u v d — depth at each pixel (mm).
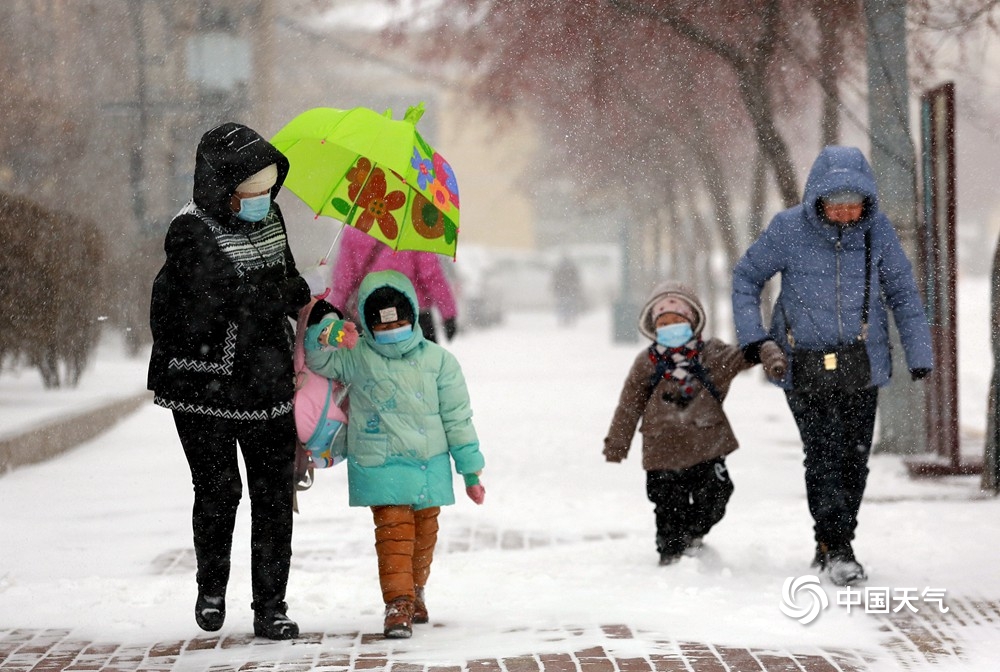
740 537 25031
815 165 21469
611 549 24375
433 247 19344
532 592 20578
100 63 64562
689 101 52312
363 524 27953
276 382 17078
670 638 16859
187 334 16781
